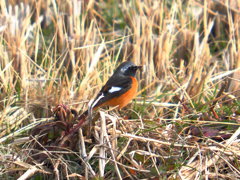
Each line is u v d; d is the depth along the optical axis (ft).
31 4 45.24
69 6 41.09
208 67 36.91
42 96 30.32
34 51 39.37
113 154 24.20
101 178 23.43
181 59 38.24
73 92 31.53
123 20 45.57
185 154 25.75
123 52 39.22
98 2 49.60
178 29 40.98
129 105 31.68
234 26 42.24
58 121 25.41
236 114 29.30
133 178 24.36
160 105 30.78
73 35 39.29
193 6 45.60
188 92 33.09
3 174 24.64
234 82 32.81
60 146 25.31
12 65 35.01
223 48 41.65
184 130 27.58
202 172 24.72
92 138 26.27
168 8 46.14
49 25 45.29
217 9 43.83
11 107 31.09
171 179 23.98
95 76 33.06
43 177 25.08
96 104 28.66
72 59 34.99
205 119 28.43
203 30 43.37
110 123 26.84
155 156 25.09
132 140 26.04
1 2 39.22
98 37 40.22
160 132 27.12
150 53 36.19
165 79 34.88
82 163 24.88
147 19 42.75
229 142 26.00
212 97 31.19
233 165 25.29
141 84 35.09
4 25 37.35
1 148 26.08
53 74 33.32
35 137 25.94
